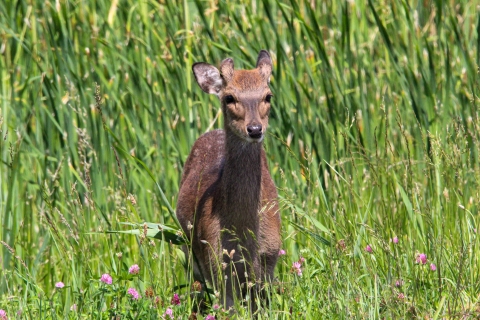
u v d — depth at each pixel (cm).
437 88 1245
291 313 813
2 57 1305
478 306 766
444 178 1086
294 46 1221
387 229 967
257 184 934
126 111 1231
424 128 1211
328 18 1339
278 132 1191
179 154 1216
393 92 1289
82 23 1326
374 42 1325
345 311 775
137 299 828
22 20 1333
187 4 1281
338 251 897
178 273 1057
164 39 1327
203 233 970
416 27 1293
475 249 917
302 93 1257
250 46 1238
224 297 878
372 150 1216
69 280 1009
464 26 1348
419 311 774
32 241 1166
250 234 938
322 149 1198
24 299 876
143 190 1181
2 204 1126
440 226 982
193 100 1252
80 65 1306
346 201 1103
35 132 1273
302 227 959
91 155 1211
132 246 1102
